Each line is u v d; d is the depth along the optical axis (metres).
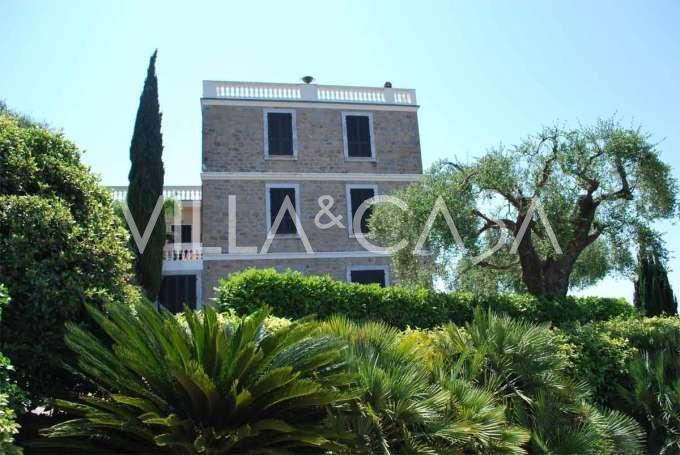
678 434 8.59
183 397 5.62
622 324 11.15
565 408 7.59
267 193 22.75
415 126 24.78
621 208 13.30
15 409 5.21
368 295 12.16
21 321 6.23
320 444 5.20
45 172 7.20
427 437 5.86
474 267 14.69
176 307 21.89
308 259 22.58
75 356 6.47
